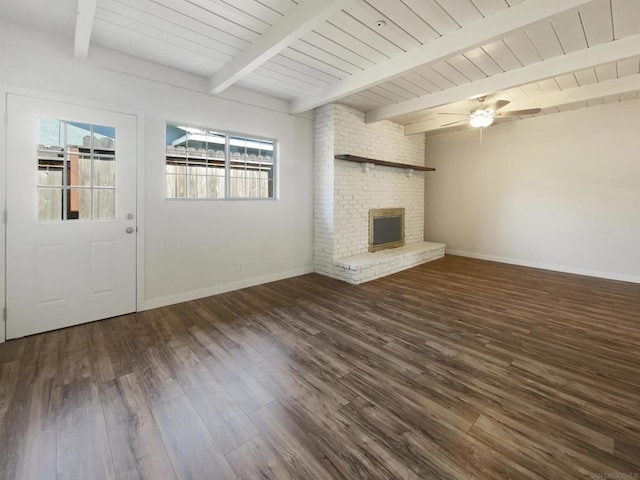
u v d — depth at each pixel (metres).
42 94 2.58
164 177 3.31
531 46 2.73
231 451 1.43
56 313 2.74
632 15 2.27
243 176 4.04
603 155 4.64
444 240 6.56
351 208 4.80
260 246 4.21
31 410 1.69
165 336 2.64
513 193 5.57
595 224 4.76
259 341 2.55
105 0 2.13
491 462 1.37
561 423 1.61
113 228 3.01
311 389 1.91
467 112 4.70
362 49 2.84
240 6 2.20
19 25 2.46
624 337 2.62
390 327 2.83
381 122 5.20
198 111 3.49
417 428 1.58
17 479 1.28
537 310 3.26
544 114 5.10
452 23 2.41
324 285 4.19
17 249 2.54
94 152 2.88
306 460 1.38
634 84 3.38
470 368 2.15
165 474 1.31
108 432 1.54
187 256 3.54
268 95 4.09
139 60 3.02
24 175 2.54
